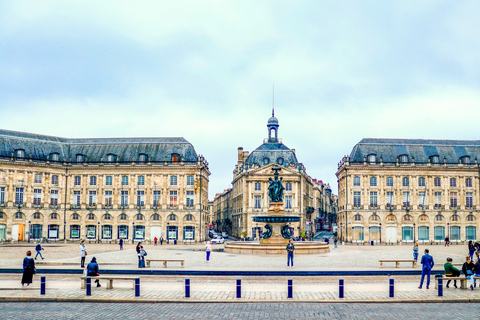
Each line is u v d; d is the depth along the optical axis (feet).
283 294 88.74
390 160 331.98
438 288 86.69
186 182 329.72
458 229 325.42
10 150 309.01
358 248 236.84
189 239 326.85
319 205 564.30
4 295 86.53
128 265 139.33
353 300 82.79
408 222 325.21
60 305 80.53
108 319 70.23
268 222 185.06
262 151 382.63
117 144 341.41
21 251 203.72
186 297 85.10
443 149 337.93
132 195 327.47
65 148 337.93
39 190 316.40
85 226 326.03
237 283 85.35
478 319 70.33
